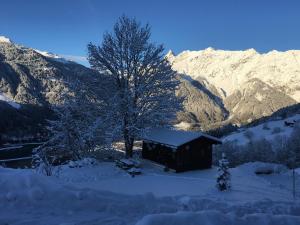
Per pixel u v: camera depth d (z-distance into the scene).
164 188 23.98
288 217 7.84
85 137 34.75
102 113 36.31
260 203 11.65
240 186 25.19
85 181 26.39
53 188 9.83
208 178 29.19
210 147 34.59
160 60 36.78
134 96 35.16
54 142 36.88
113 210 9.02
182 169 32.53
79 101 36.28
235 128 179.50
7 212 8.62
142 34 36.34
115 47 36.09
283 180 29.27
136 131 34.69
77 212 8.79
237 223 7.35
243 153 66.75
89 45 36.50
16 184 9.89
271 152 66.56
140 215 8.85
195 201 10.47
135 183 25.86
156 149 36.12
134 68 36.12
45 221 8.13
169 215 7.10
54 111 36.66
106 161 36.88
